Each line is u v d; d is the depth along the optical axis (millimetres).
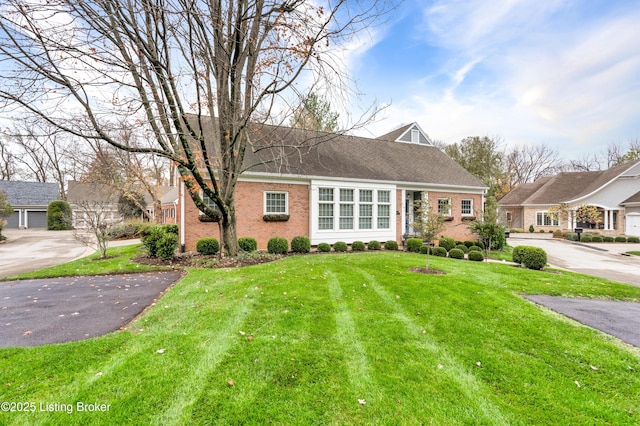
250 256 9266
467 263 9188
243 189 11539
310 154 13953
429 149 19000
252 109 8023
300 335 3895
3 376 2930
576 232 21281
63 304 5312
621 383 3000
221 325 4184
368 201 13719
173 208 22234
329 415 2469
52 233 23469
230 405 2561
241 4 7191
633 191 21781
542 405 2650
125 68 6496
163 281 6965
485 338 3918
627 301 5684
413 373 3084
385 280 6590
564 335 4043
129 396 2654
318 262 8648
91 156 19062
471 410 2555
